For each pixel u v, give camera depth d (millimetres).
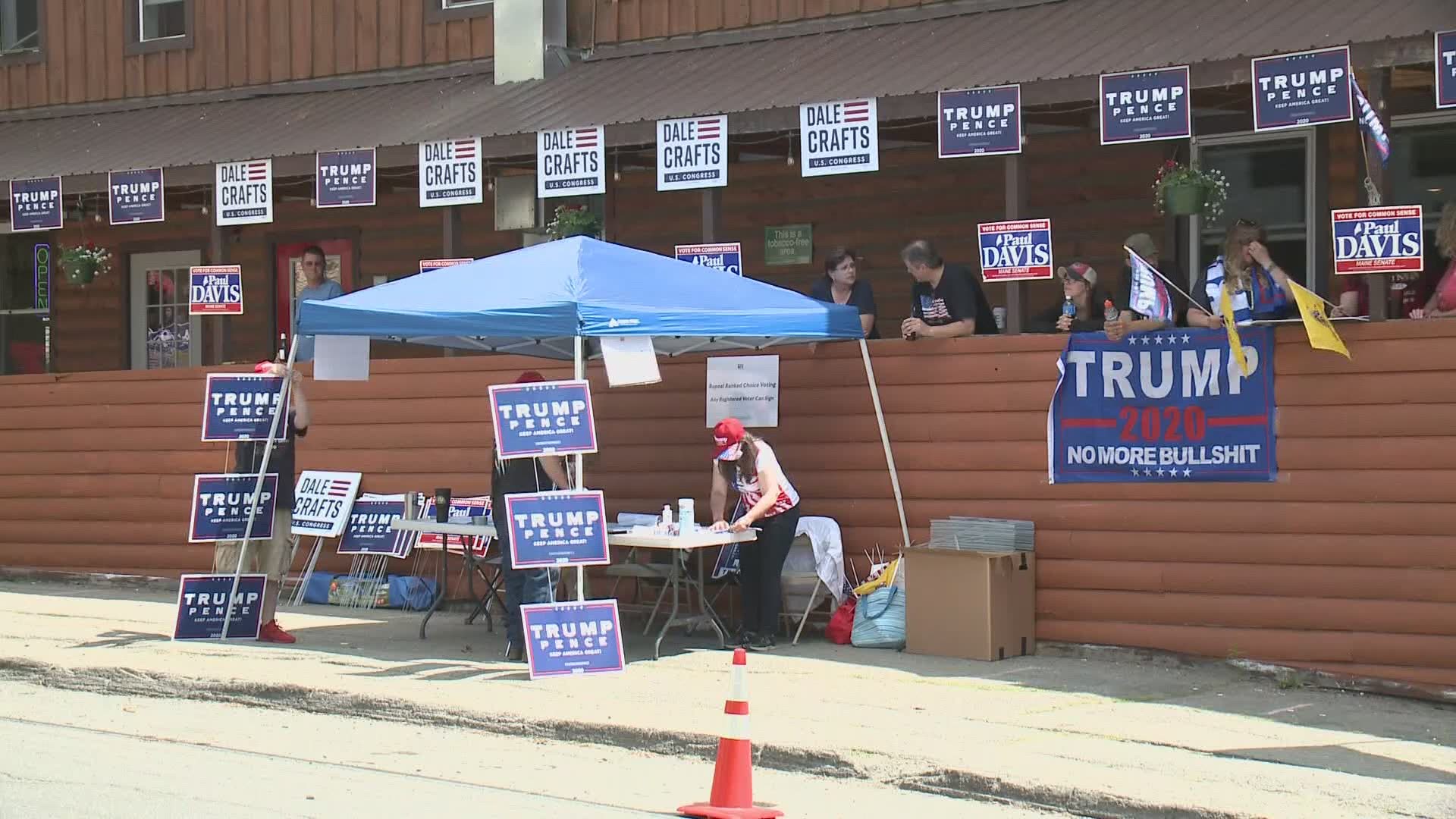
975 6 12609
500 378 12695
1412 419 9289
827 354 11258
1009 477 10562
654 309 9758
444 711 8812
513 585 10398
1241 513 9773
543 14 14156
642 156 14039
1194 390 9945
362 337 11305
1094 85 10297
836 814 6910
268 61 15977
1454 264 9609
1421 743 7953
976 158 13289
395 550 12969
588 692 9125
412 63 15242
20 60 17203
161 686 9828
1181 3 11359
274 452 11250
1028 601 10359
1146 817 6738
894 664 10070
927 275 10945
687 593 11391
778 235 14078
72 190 14297
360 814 6695
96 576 14141
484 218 15508
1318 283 10930
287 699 9406
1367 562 9375
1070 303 10711
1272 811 6543
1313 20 10133
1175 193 10961
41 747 8133
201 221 16938
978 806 7098
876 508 11062
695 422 11797
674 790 7305
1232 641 9766
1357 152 11758
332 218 16250
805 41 13133
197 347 16969
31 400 14438
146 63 16594
